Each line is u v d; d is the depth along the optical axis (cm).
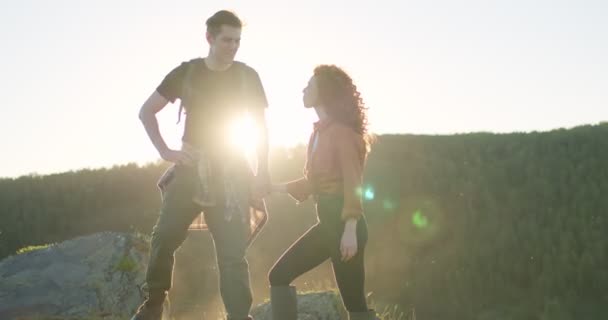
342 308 646
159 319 452
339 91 425
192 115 429
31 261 802
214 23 420
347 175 410
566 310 3288
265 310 628
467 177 4509
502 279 3600
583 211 3912
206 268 1612
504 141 4981
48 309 729
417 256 3931
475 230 4000
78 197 4969
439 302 3541
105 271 776
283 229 4128
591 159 4391
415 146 5047
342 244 404
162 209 434
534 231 3788
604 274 3450
